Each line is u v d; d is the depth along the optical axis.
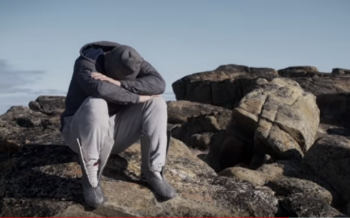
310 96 11.24
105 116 4.06
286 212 4.76
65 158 5.21
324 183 6.38
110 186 4.50
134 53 4.27
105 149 4.11
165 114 4.37
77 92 4.37
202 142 10.06
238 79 18.86
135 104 4.43
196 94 19.67
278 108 9.67
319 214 4.59
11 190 4.61
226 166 9.29
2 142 6.27
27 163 5.14
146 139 4.32
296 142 8.89
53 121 7.06
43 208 4.24
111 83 4.14
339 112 15.01
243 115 9.32
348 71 19.58
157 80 4.36
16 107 7.70
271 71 20.27
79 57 4.40
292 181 5.98
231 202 4.70
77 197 4.37
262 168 6.77
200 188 4.90
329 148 6.78
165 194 4.36
